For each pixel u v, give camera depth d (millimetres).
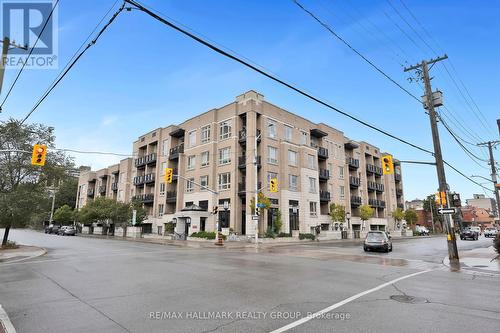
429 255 20766
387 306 7285
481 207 126500
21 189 23719
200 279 10586
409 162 19703
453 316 6551
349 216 50031
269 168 38250
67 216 67875
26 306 7207
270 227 36062
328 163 48906
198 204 40969
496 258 17922
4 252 20500
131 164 57406
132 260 16047
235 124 39031
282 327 5820
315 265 14766
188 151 44281
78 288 9125
